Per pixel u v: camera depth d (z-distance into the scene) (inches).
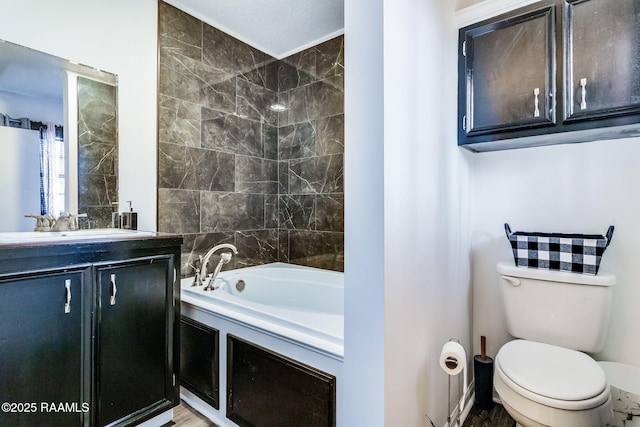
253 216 105.0
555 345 60.6
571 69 54.2
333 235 99.0
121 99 75.2
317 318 55.7
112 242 53.9
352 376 42.5
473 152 74.4
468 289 72.6
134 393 57.0
